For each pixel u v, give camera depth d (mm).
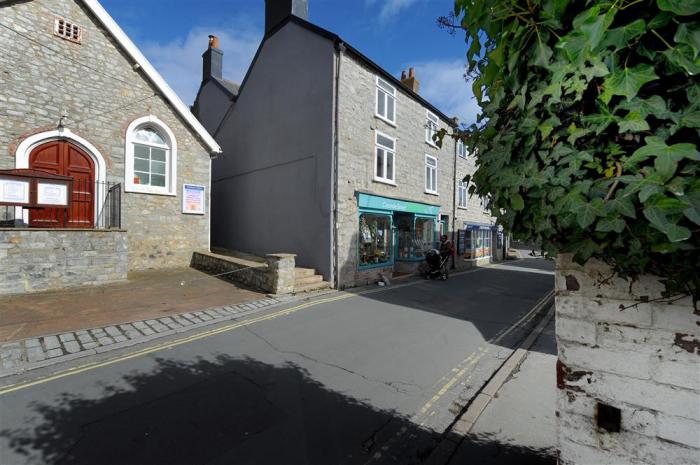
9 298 7234
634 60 1302
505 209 1729
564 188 1435
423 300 9680
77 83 10336
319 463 2934
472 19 1701
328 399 3979
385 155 13188
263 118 13477
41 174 8070
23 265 7699
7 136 9203
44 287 7984
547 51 1410
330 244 10648
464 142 2086
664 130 1257
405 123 14438
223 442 3145
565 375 1803
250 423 3447
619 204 1246
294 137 12031
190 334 5906
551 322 7930
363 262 12109
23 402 3664
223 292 8859
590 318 1724
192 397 3881
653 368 1552
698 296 1368
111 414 3498
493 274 16734
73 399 3754
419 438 3363
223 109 16625
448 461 2988
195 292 8703
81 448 2988
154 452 2975
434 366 5055
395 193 13773
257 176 13727
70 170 10273
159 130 12062
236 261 10477
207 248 13164
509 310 9008
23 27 9469
